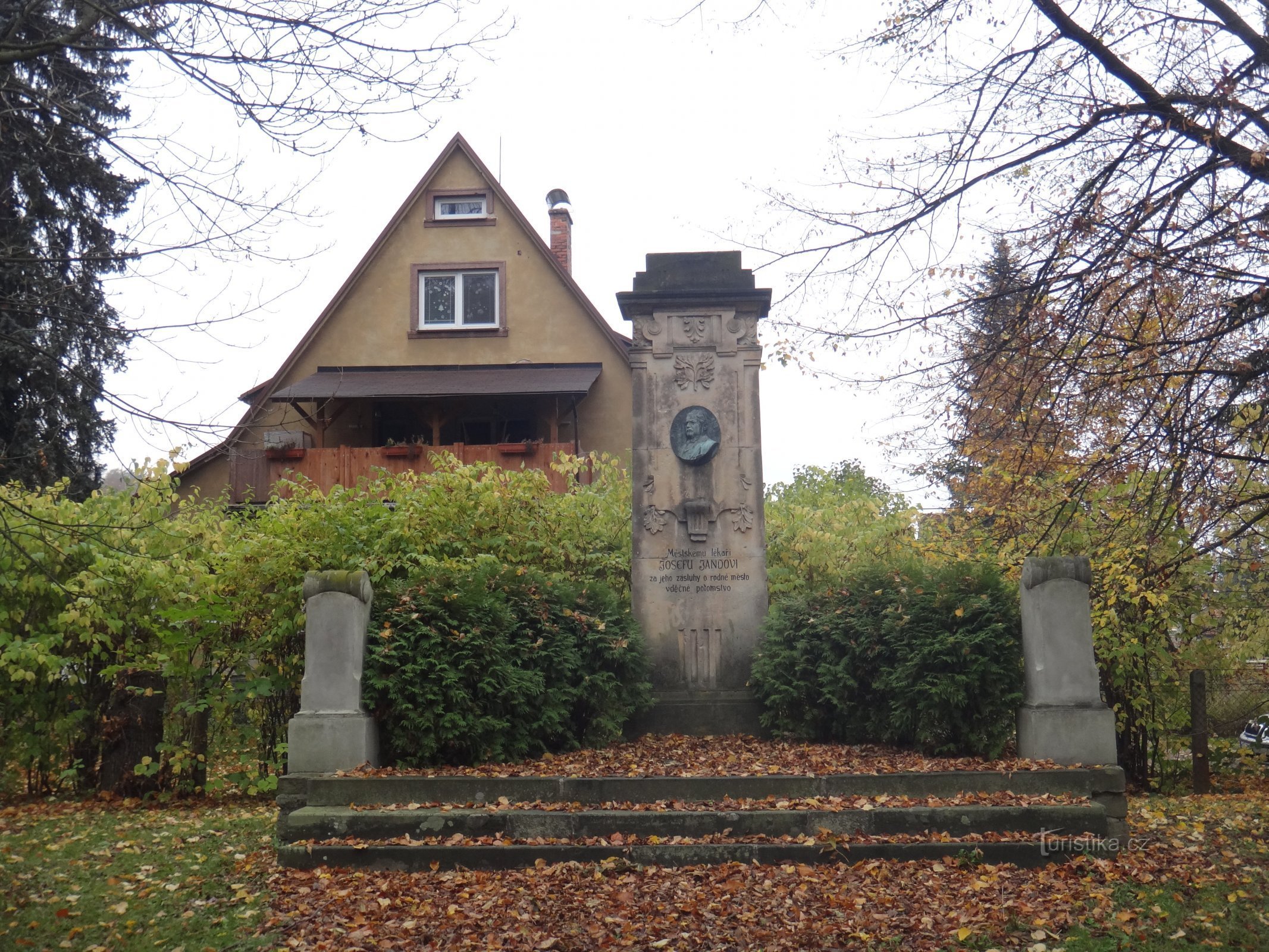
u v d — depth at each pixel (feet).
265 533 40.96
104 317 29.89
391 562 38.70
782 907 23.58
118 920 24.17
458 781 29.30
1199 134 28.63
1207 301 31.63
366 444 88.69
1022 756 32.37
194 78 25.93
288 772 30.83
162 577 39.93
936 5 30.63
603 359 88.53
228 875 27.55
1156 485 32.58
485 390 80.33
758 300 40.52
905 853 26.48
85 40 27.22
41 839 32.65
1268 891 25.00
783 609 38.11
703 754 34.06
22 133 29.91
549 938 22.08
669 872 25.98
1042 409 33.60
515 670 33.50
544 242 89.45
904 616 34.88
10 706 42.24
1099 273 29.78
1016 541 41.11
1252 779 48.80
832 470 85.05
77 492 66.80
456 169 90.79
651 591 39.60
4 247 28.63
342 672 31.53
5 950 22.33
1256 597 45.88
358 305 89.81
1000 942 21.89
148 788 42.29
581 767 31.68
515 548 43.93
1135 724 45.27
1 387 62.34
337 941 22.31
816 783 29.17
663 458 40.22
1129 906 23.86
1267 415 31.37
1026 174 31.37
